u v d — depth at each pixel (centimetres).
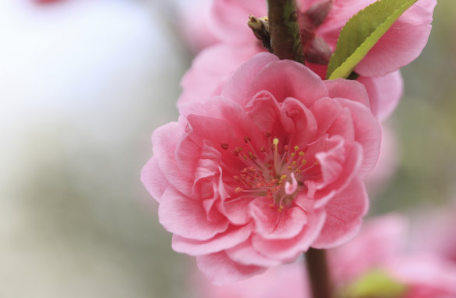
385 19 31
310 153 32
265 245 31
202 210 31
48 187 77
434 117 56
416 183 56
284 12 31
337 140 31
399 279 36
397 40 31
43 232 77
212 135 32
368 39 31
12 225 78
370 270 37
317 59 32
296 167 32
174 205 31
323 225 30
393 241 38
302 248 30
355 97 31
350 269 38
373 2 32
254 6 34
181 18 55
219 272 31
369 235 38
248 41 35
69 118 77
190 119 31
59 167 77
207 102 31
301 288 39
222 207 31
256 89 31
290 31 31
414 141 56
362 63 31
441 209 54
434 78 56
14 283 79
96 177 75
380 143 30
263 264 30
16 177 79
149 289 71
